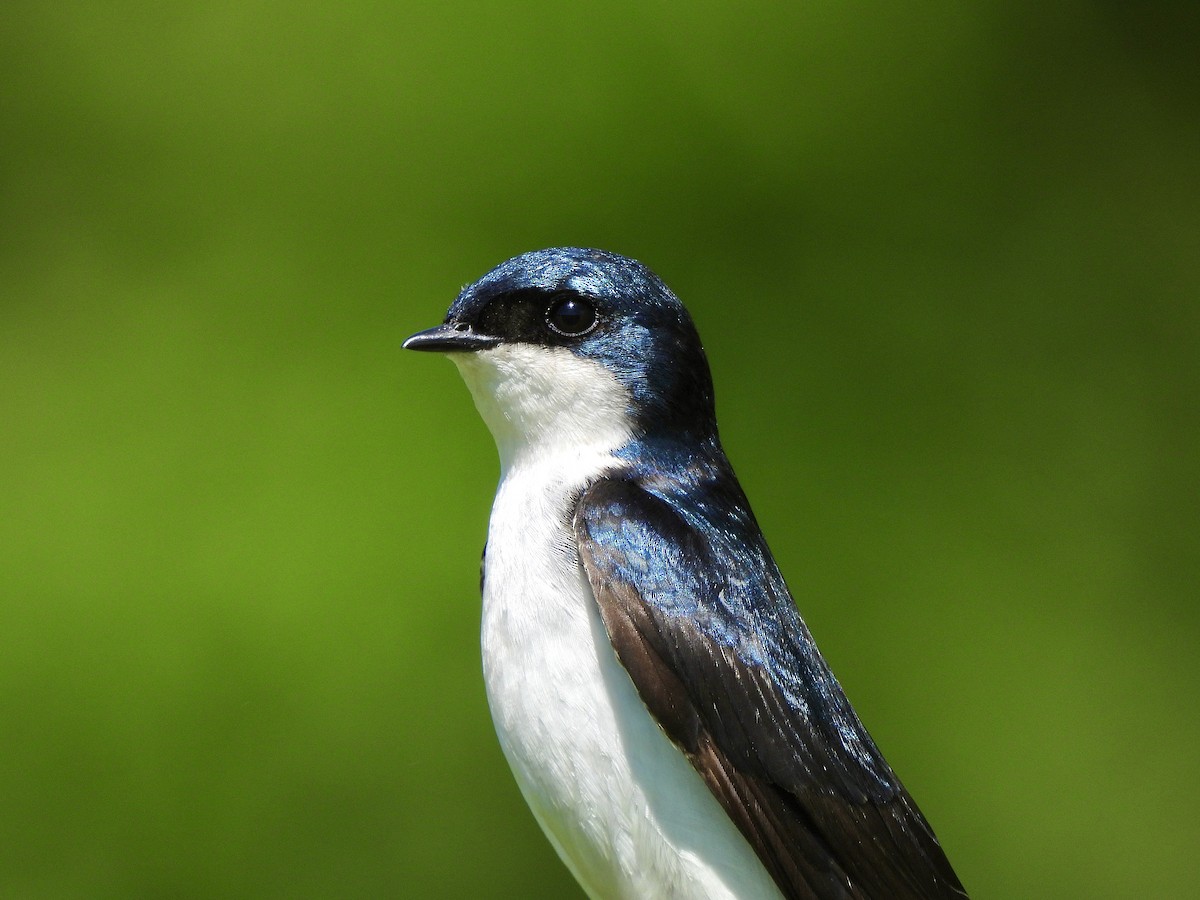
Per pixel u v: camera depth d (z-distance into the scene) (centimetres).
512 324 217
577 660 216
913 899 216
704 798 215
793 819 216
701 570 216
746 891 215
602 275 217
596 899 216
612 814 215
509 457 217
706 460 217
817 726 216
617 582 216
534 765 216
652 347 217
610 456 217
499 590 216
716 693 216
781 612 217
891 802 217
